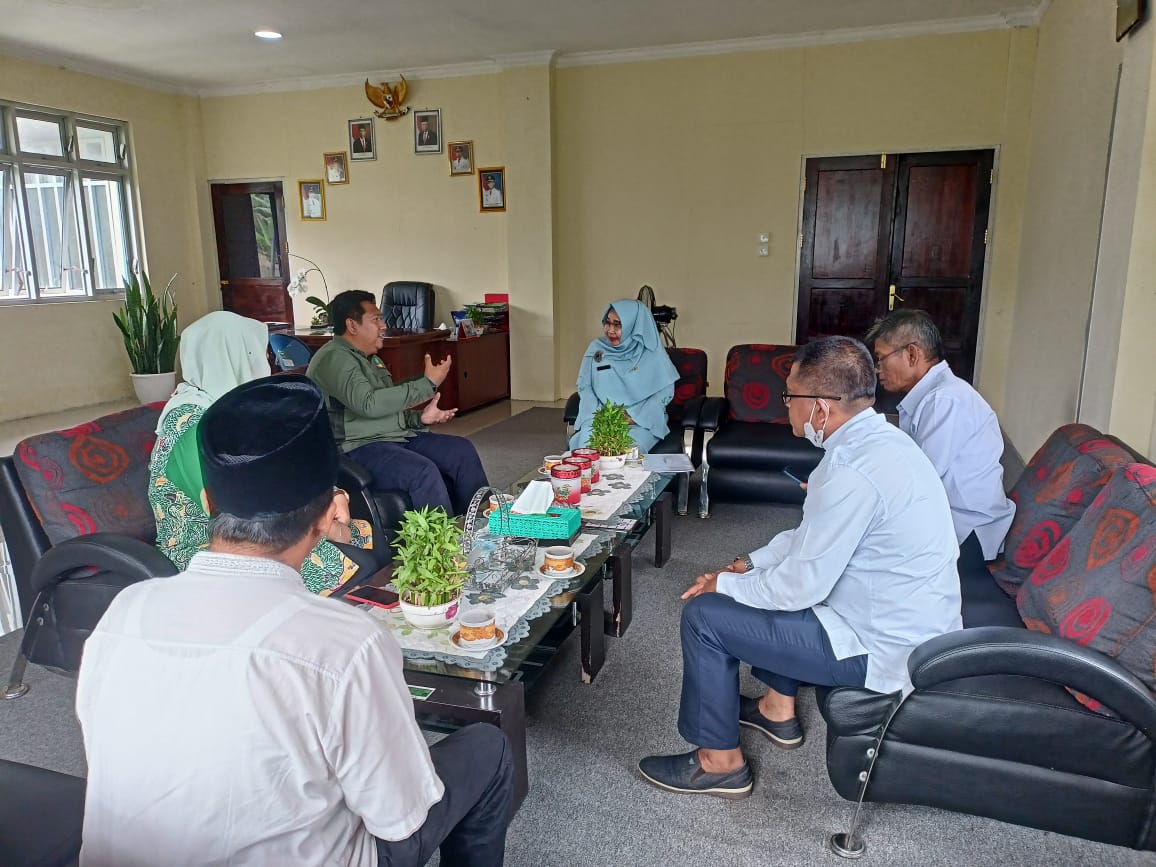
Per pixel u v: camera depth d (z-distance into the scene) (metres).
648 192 6.90
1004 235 6.06
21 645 2.28
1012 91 5.84
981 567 2.33
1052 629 1.71
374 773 0.92
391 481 3.06
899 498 1.62
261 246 8.19
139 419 2.58
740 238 6.74
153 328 6.91
